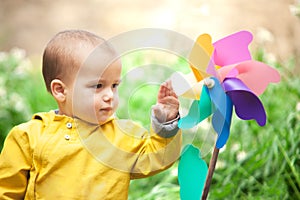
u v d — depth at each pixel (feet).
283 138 13.42
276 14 24.34
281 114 14.55
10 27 29.22
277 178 12.64
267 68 9.34
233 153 14.30
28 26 29.35
